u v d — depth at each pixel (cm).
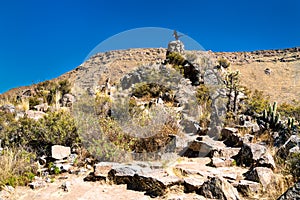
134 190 484
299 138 601
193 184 461
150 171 532
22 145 655
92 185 510
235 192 438
